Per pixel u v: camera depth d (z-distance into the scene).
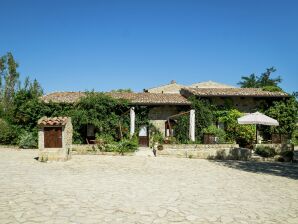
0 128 23.91
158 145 20.33
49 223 6.10
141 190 9.30
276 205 8.00
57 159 15.74
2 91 37.78
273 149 20.05
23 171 12.45
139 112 24.86
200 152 18.70
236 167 15.27
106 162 15.62
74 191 8.95
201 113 25.38
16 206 7.27
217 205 7.80
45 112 23.45
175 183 10.58
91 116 22.77
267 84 56.03
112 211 7.02
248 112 27.06
